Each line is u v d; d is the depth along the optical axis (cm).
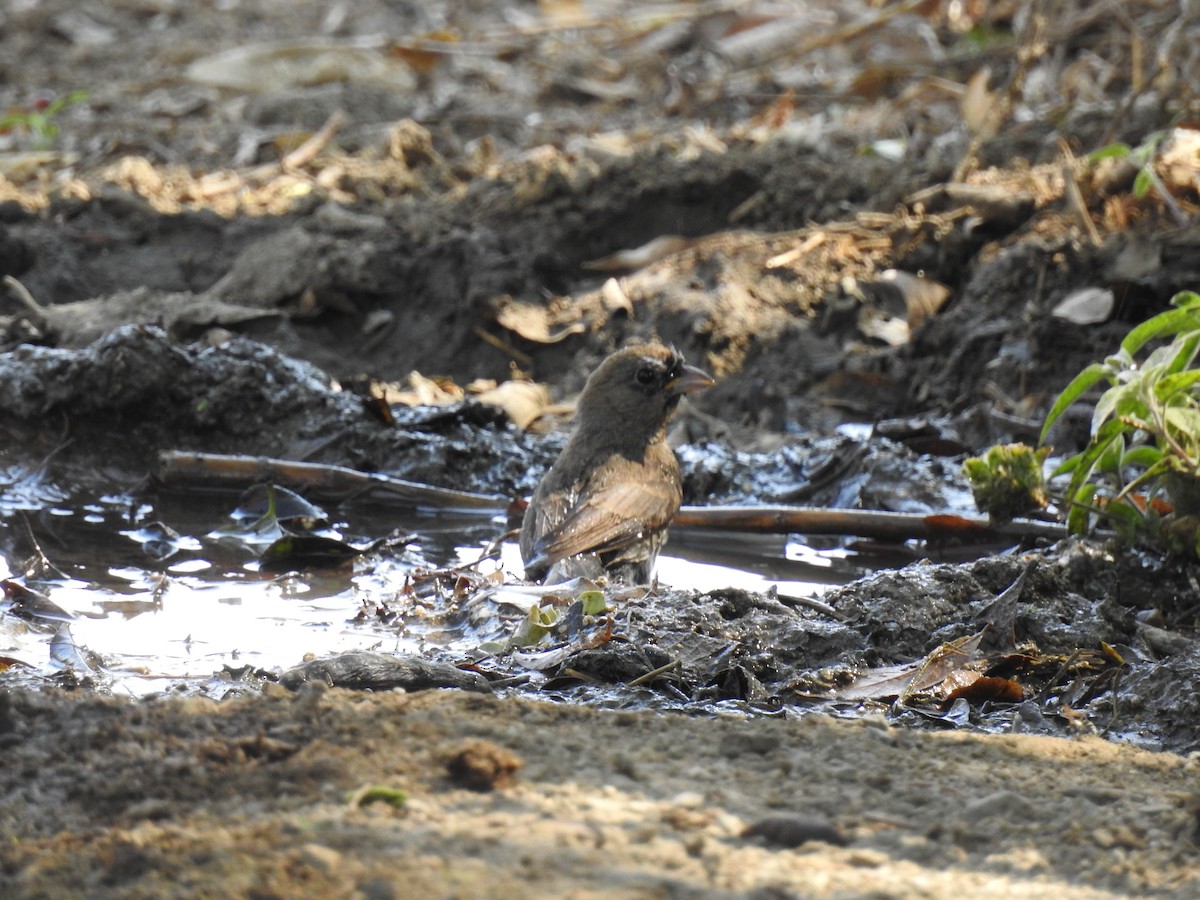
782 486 1253
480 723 600
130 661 853
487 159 1859
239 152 1931
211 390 1329
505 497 1266
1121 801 566
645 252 1577
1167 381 975
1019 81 1669
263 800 525
